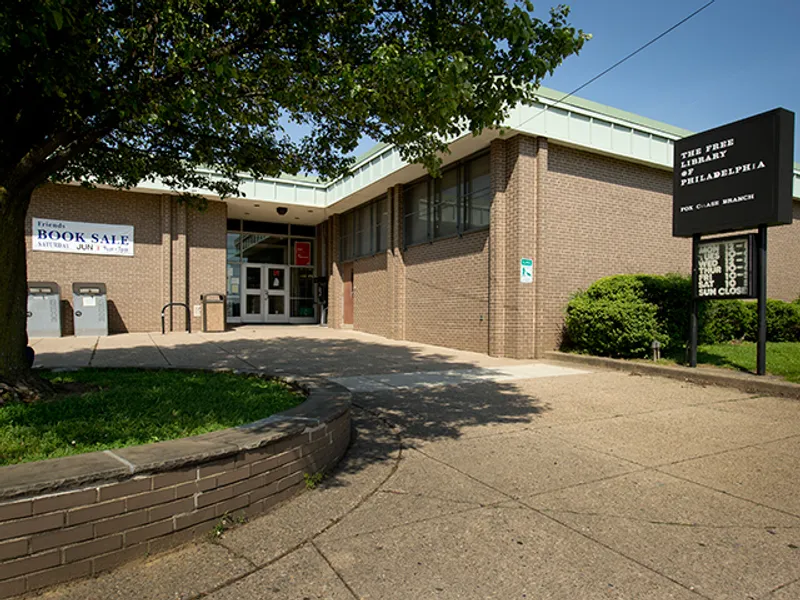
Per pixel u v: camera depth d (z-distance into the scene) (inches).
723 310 507.5
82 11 156.7
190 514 124.4
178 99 176.9
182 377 268.1
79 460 118.0
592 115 491.5
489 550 123.4
